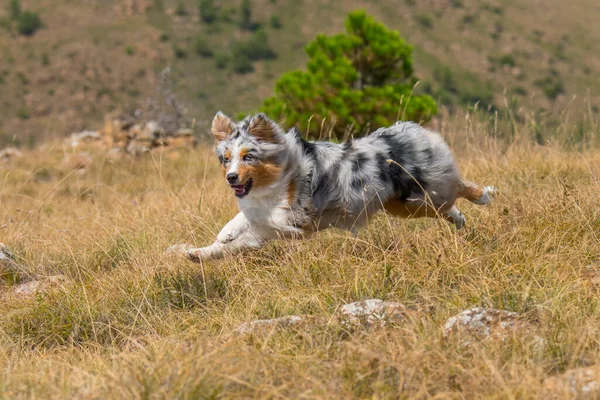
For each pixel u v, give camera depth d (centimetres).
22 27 16838
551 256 776
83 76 15825
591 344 598
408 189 885
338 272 793
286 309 739
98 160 2328
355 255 840
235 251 862
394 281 764
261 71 17262
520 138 1426
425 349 586
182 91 15988
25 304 849
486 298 698
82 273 974
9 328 804
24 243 1132
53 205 1659
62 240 1102
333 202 858
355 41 2155
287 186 830
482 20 19462
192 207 1202
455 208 948
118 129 2583
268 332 663
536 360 577
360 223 884
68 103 15125
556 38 19225
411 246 855
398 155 881
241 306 770
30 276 960
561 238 815
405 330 616
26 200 1875
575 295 692
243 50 17625
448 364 559
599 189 970
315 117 2006
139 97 15725
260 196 830
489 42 18738
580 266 759
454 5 19750
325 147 870
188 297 825
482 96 16362
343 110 1975
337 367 584
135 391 538
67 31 17200
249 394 543
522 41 18738
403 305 684
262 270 845
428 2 19888
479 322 641
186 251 884
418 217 928
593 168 1201
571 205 907
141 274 889
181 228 1091
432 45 18312
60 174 2297
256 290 800
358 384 553
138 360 625
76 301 840
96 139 2595
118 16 18162
